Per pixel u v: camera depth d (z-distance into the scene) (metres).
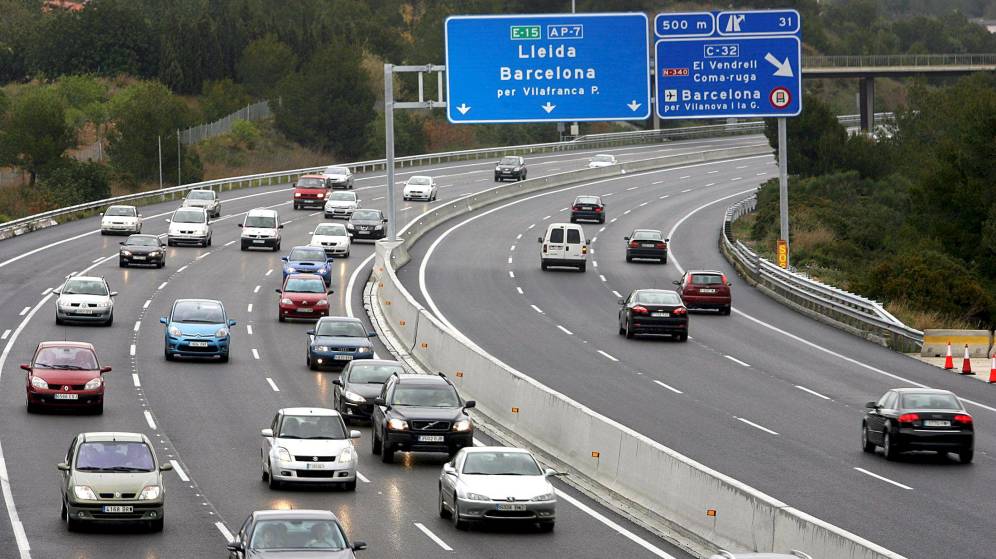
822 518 40.59
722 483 37.09
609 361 75.38
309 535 30.39
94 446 39.56
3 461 48.53
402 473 49.22
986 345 80.69
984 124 123.81
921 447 50.34
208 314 75.31
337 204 150.62
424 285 105.44
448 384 52.97
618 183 198.12
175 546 36.56
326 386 67.50
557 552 36.66
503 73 85.25
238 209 161.00
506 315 92.25
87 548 36.16
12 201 182.12
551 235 115.50
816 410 62.31
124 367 71.56
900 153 189.88
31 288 100.19
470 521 39.38
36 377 58.12
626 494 43.72
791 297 102.12
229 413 59.88
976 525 39.97
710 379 70.25
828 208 147.25
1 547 36.03
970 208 120.19
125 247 111.12
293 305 88.94
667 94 88.12
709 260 125.62
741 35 88.12
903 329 82.88
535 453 51.94
